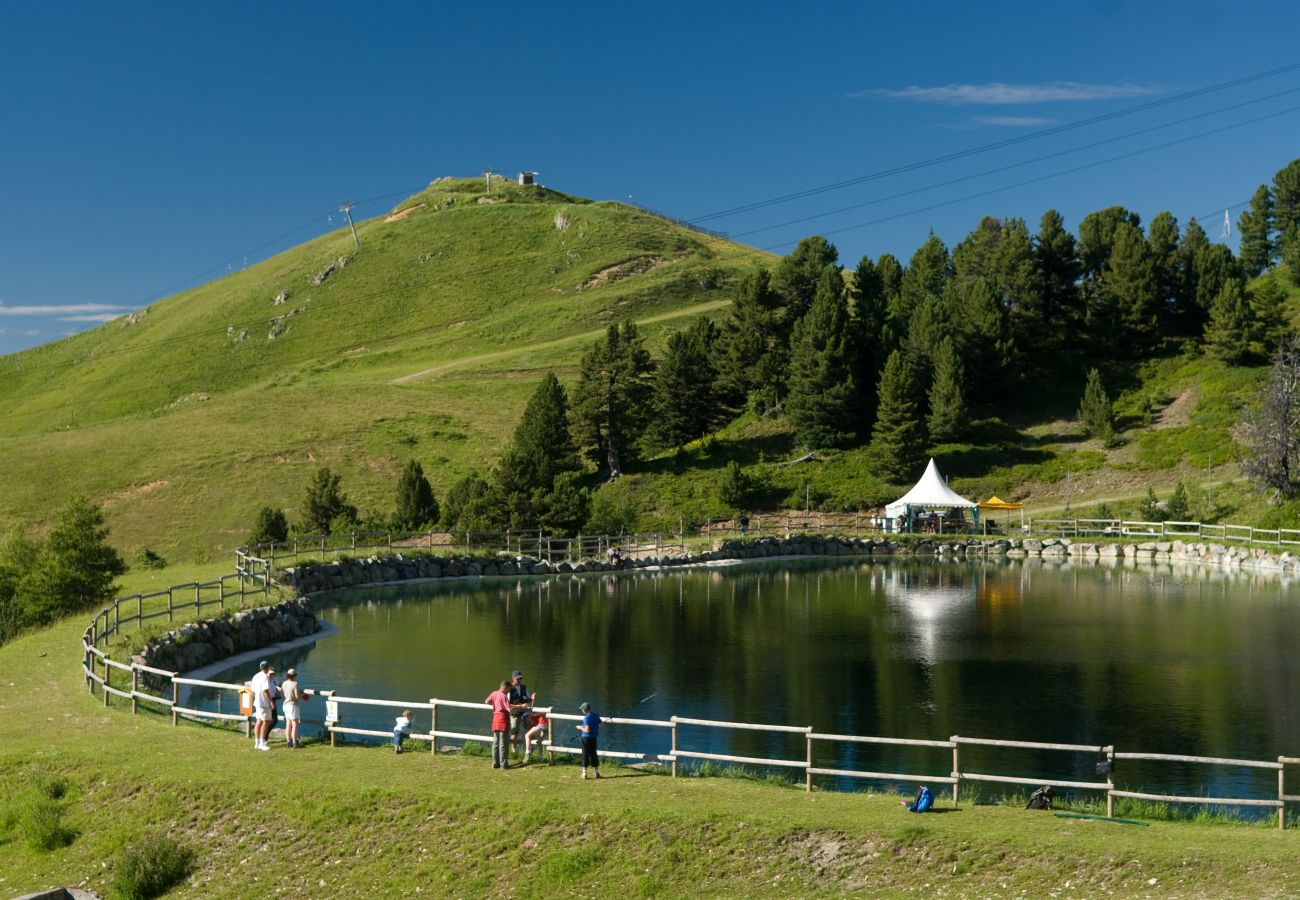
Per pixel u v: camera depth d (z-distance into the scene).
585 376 102.38
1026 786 26.80
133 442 118.88
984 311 110.06
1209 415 100.06
